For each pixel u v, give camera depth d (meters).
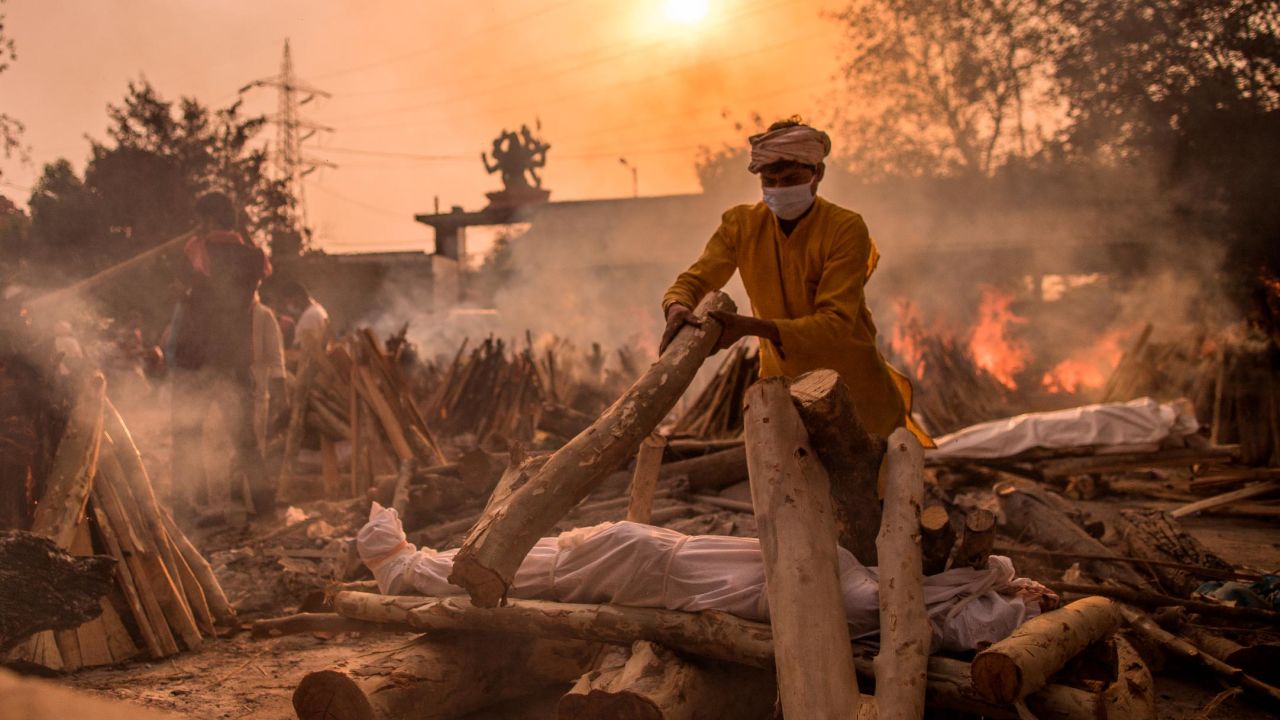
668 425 10.26
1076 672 2.68
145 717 0.85
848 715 2.38
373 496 6.69
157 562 4.30
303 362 8.66
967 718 2.75
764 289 3.61
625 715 2.63
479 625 3.14
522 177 41.84
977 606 2.71
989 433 9.06
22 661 3.62
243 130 32.56
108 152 30.11
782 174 3.37
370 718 2.85
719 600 2.84
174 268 6.99
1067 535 5.45
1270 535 6.80
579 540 3.10
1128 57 26.09
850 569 2.81
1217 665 3.62
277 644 4.27
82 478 4.22
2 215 9.27
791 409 2.88
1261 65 24.56
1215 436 10.34
